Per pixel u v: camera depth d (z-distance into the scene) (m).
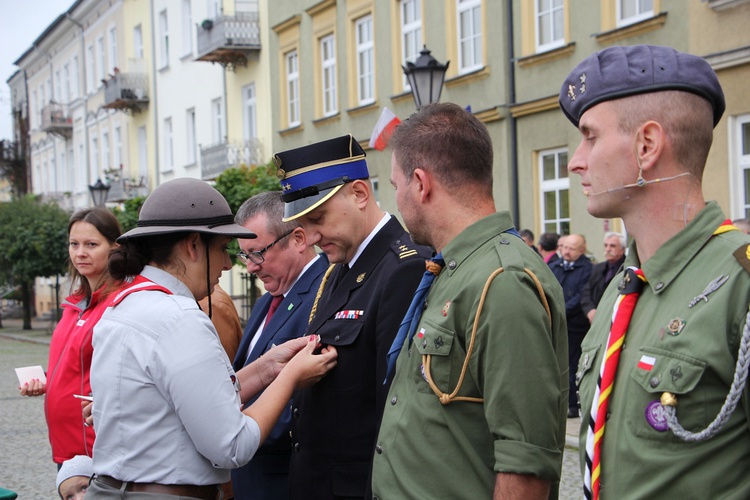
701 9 9.23
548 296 1.97
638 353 1.58
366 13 15.65
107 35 30.72
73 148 36.16
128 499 2.22
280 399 2.43
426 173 2.13
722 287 1.49
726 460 1.46
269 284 3.35
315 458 2.59
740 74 8.84
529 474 1.83
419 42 14.33
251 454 2.27
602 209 1.69
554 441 1.89
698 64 1.63
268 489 3.05
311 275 3.27
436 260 2.13
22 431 8.98
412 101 14.34
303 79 17.89
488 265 1.98
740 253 1.49
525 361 1.86
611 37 10.46
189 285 2.46
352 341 2.52
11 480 6.67
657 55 1.65
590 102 1.70
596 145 1.69
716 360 1.46
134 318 2.27
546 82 11.59
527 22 11.86
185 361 2.20
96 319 3.40
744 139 8.95
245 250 3.36
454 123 2.14
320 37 17.30
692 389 1.48
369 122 15.66
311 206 2.61
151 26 26.39
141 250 2.44
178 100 24.70
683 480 1.48
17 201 26.53
